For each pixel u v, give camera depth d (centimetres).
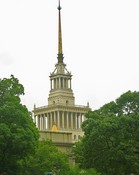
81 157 14075
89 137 12400
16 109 12250
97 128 12369
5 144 11606
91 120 12800
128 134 12300
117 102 13512
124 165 12119
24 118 12244
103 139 12238
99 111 13750
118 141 12225
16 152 11869
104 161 12238
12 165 12125
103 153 12244
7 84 13175
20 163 12938
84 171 17050
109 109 13612
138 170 12006
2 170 12056
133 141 12181
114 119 12600
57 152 16388
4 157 11894
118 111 13412
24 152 11950
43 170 14862
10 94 12962
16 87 13262
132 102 13288
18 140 11594
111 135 12300
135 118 12456
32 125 12988
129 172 12219
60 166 15750
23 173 13450
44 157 15312
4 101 12838
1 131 11625
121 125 12350
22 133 11800
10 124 12044
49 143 17288
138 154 12269
